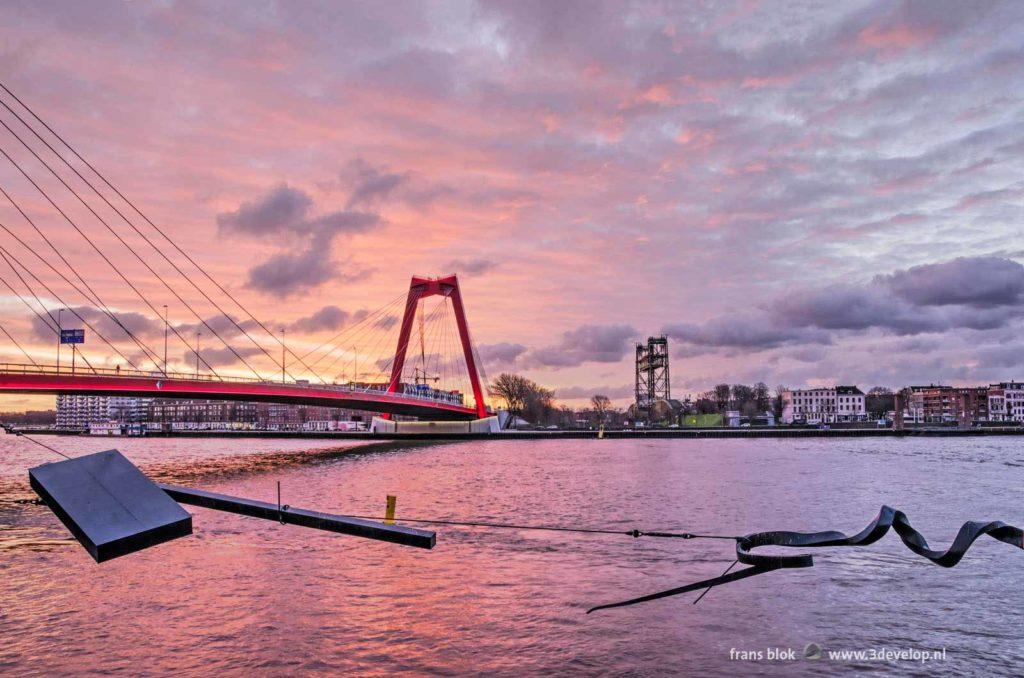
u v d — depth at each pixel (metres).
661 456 98.12
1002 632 18.88
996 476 64.56
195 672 16.66
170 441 179.50
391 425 182.62
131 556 28.44
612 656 17.44
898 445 129.25
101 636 19.00
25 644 18.47
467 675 16.39
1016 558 26.77
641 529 35.84
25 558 28.36
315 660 17.31
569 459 93.00
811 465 79.06
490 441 160.88
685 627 19.47
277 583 24.28
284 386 91.25
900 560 26.69
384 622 20.14
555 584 24.00
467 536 32.69
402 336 171.88
